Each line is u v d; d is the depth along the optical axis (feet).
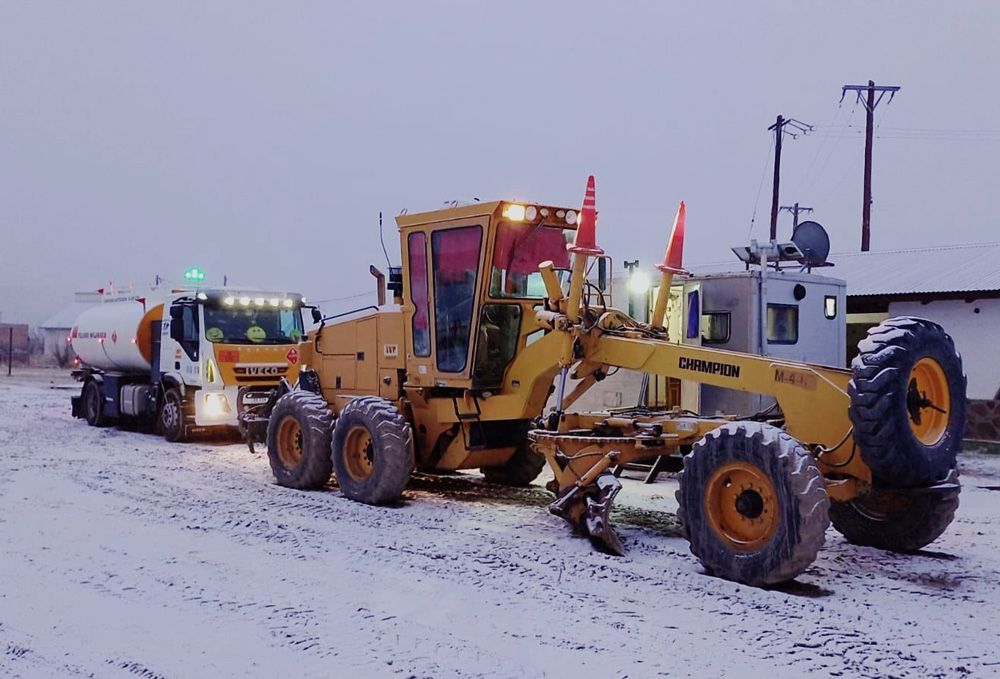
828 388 22.84
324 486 35.58
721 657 17.16
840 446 22.67
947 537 27.48
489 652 17.39
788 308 40.70
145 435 55.57
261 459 44.32
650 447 25.96
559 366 28.76
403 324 33.68
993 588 21.80
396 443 31.42
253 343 51.24
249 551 25.09
